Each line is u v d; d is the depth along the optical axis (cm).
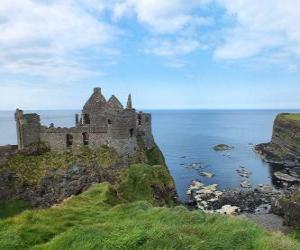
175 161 13125
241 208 7119
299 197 6066
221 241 1792
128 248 1667
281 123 14462
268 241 1798
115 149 6253
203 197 7881
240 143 18912
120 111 6247
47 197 5828
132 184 5359
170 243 1678
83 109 6538
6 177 5881
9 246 1889
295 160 12481
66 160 6166
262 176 10500
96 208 3086
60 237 1877
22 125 6412
